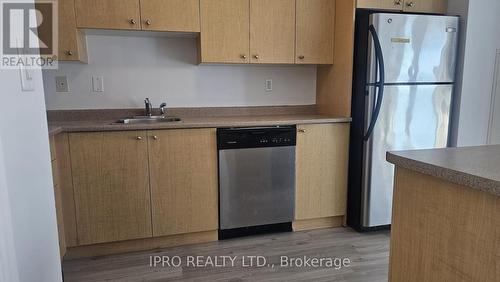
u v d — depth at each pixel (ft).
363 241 8.48
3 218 3.14
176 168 7.77
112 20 7.66
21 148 3.57
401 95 8.55
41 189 4.07
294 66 10.31
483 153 3.96
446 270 3.43
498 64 9.45
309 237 8.71
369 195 8.79
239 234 8.70
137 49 9.00
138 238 7.82
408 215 3.91
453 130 9.54
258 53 8.83
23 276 3.56
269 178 8.49
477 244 3.08
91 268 7.20
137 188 7.59
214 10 8.34
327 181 9.04
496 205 2.89
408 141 8.81
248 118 9.07
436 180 3.49
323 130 8.79
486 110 9.55
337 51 9.34
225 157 8.05
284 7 8.87
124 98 9.07
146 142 7.49
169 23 8.04
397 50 8.36
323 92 10.21
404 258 4.00
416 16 8.39
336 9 9.29
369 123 8.54
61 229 7.14
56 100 8.62
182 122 7.86
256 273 6.98
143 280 6.75
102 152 7.28
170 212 7.88
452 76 8.96
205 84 9.61
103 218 7.50
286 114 10.26
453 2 9.34
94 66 8.75
